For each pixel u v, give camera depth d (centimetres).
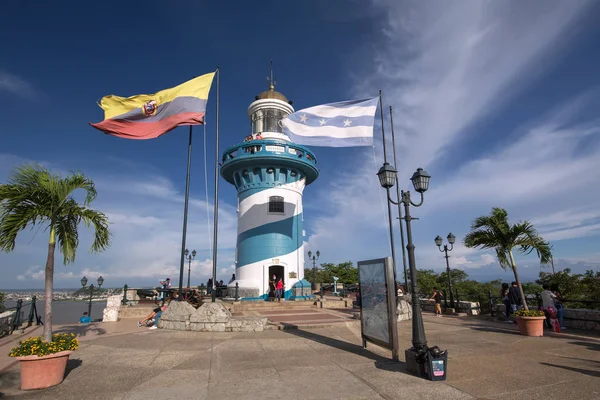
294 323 1403
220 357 866
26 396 608
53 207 838
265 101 2714
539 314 1147
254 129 2778
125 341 1078
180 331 1254
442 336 1144
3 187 782
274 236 2453
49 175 850
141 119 1391
